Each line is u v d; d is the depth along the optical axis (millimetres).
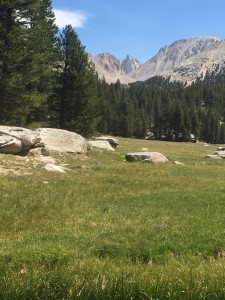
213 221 14438
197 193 20875
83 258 9594
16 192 19359
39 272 7445
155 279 6543
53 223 14211
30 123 52812
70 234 12617
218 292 5969
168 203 18203
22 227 13547
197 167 34781
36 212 15625
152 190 22078
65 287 6172
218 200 18781
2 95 42312
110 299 5734
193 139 174375
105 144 51875
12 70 42438
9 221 14094
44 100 45062
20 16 42562
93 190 21250
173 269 8008
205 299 5793
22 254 9609
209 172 31422
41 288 6086
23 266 8812
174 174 29406
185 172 30719
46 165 29594
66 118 57969
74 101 56812
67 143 38812
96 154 41719
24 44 43031
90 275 7047
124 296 5773
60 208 16625
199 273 7145
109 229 13305
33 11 43094
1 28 41469
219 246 11156
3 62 41531
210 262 9398
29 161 31297
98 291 5895
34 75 43781
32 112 54312
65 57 56375
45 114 55938
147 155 38375
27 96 42719
